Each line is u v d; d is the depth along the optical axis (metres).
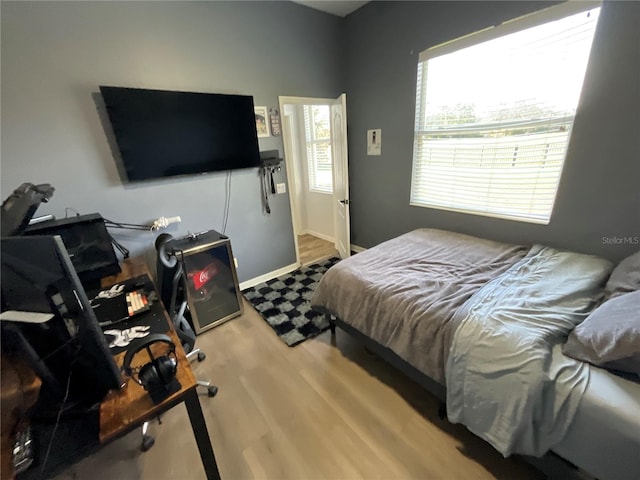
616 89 1.64
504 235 2.39
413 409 1.61
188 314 2.33
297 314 2.57
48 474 0.69
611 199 1.79
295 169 4.61
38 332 0.73
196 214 2.60
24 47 1.70
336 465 1.35
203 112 2.35
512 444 1.07
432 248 2.30
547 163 2.04
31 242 0.64
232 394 1.78
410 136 2.86
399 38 2.67
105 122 2.03
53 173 1.92
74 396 0.82
